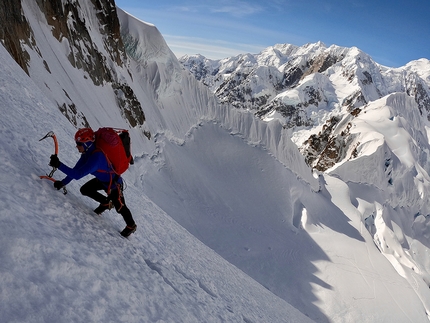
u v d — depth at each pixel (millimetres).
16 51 18812
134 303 3789
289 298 36906
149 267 5191
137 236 6141
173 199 42656
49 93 21078
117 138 4523
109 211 6156
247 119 66062
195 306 5266
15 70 9047
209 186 50469
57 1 28984
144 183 39188
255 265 39875
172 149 50250
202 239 39500
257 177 58844
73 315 2852
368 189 80812
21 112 6492
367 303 40812
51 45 26766
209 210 46031
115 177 4707
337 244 53438
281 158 65625
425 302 49656
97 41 38844
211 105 64125
